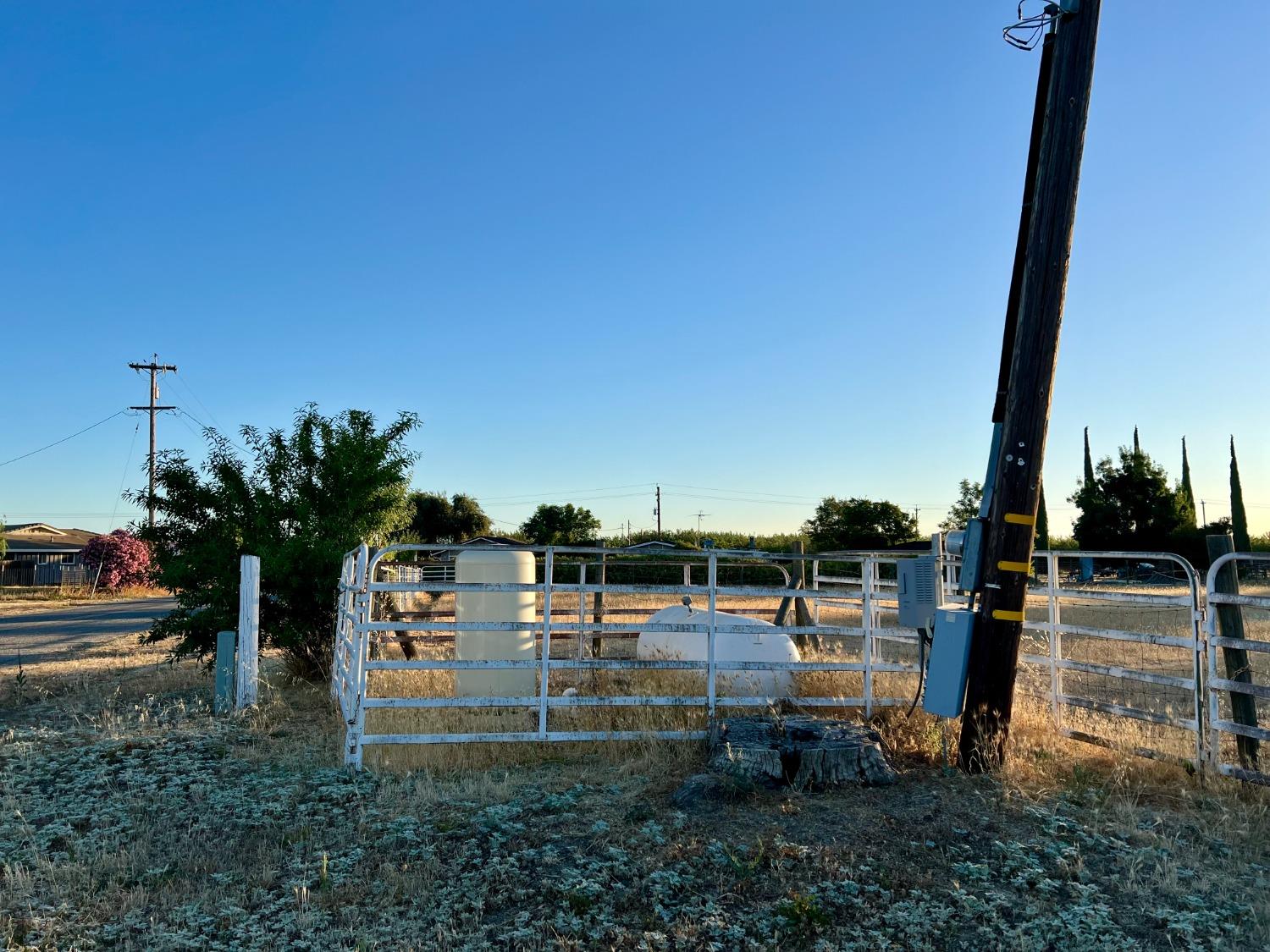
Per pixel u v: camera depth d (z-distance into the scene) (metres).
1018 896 4.98
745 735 7.20
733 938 4.57
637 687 10.24
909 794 6.61
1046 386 7.11
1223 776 6.81
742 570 24.27
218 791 7.21
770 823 6.00
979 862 5.41
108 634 21.44
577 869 5.37
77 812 6.74
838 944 4.54
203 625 12.32
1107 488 46.66
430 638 15.95
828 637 16.34
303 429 13.83
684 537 46.50
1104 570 29.66
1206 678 6.95
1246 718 6.84
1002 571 7.19
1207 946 4.46
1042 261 7.04
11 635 21.75
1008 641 7.17
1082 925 4.64
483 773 7.46
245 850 5.96
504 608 10.40
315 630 12.61
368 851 5.82
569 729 8.72
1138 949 4.42
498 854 5.65
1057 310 7.07
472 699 7.74
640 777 7.21
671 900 4.98
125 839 6.16
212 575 12.72
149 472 13.18
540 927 4.72
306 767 7.89
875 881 5.18
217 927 4.88
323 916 4.90
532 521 51.75
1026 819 6.07
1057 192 7.00
